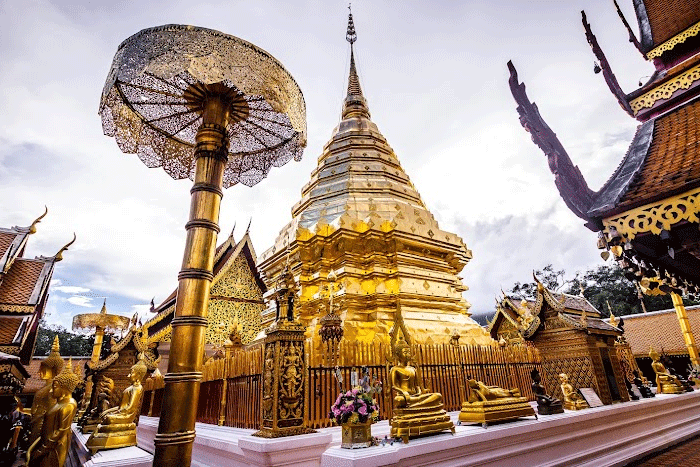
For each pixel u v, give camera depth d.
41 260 13.60
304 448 5.01
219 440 5.83
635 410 9.10
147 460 5.16
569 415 7.38
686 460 7.94
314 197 14.01
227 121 4.05
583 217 3.92
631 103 5.35
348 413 5.06
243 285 22.53
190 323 3.23
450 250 13.20
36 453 4.50
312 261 12.08
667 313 26.06
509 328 19.77
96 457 5.39
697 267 4.82
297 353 5.73
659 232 3.44
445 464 5.29
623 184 3.86
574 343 9.77
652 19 5.80
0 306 11.50
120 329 15.45
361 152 15.30
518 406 6.73
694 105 4.41
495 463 5.81
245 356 7.17
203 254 3.43
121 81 3.77
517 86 4.20
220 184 3.75
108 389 9.84
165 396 3.11
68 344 45.00
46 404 4.73
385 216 12.30
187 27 3.67
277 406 5.36
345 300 10.73
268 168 5.89
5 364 10.76
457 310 12.63
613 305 45.34
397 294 10.98
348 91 19.28
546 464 6.49
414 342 10.12
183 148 5.39
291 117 4.01
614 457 7.77
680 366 23.23
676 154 3.90
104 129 4.66
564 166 3.97
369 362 7.63
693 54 5.34
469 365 9.10
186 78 3.95
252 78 3.59
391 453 4.76
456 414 8.02
